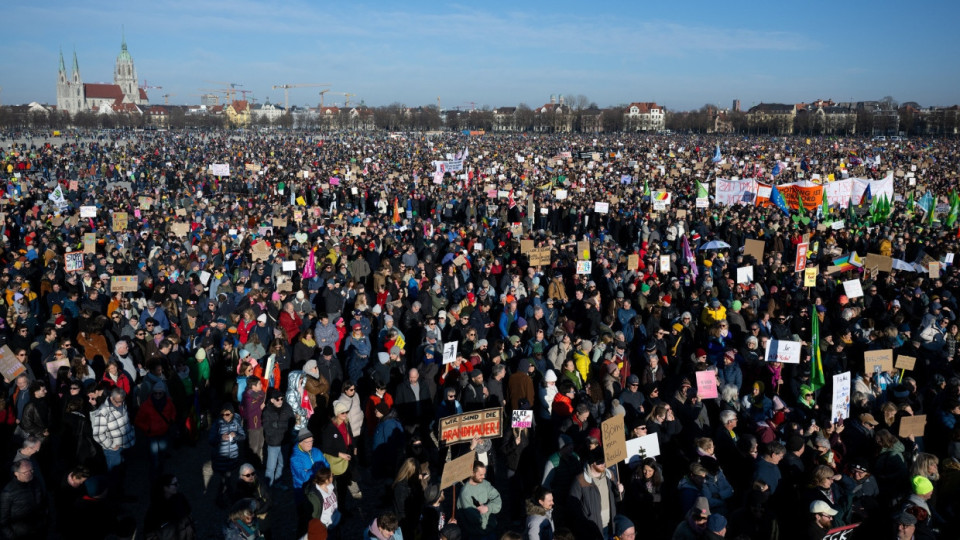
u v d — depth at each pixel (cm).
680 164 6450
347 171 5303
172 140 10856
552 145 11606
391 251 2223
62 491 736
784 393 1175
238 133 16625
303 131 19162
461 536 751
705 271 1806
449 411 955
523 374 1049
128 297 1619
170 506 682
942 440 948
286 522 934
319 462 826
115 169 5662
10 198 3647
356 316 1312
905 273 1973
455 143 11906
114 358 1069
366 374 1197
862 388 1056
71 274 1772
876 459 852
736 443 889
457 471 721
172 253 1894
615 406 920
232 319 1276
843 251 2411
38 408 938
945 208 3231
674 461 887
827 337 1223
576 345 1200
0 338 1203
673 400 973
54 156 6850
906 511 714
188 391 1108
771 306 1550
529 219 3219
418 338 1412
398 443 920
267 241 2222
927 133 18788
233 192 4672
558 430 952
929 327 1335
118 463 923
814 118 19550
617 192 4134
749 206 3275
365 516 952
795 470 796
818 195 3098
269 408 967
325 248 2086
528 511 704
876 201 3134
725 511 757
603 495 762
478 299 1505
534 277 1794
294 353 1281
